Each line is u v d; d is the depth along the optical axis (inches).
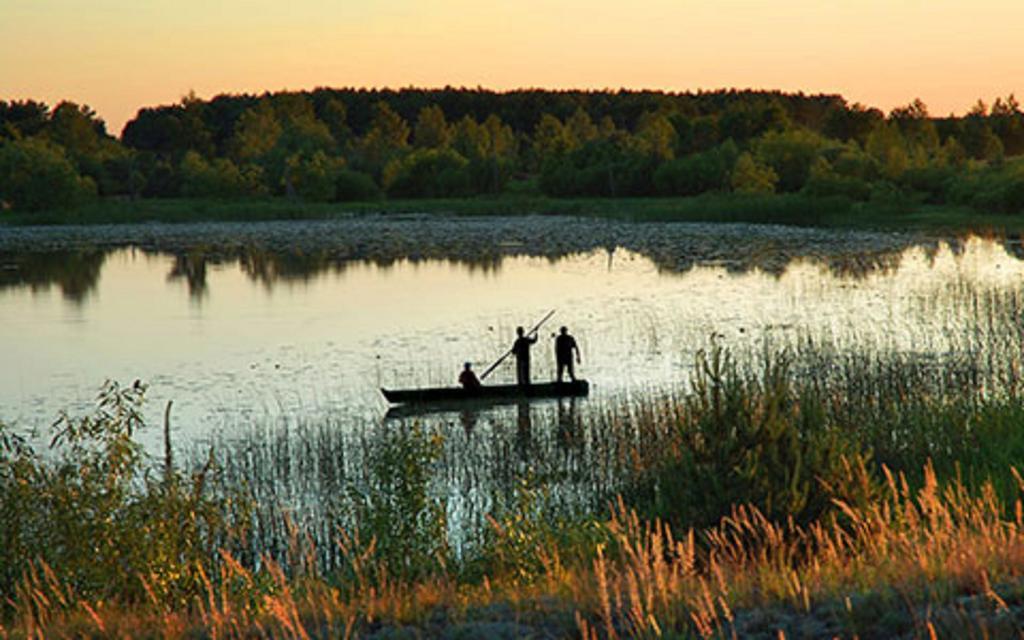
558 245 3139.8
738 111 7062.0
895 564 366.3
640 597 348.2
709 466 508.7
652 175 5531.5
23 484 481.4
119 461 505.0
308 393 1229.7
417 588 402.0
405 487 551.8
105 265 2817.4
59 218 4734.3
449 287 2215.8
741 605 340.5
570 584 381.7
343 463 883.4
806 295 1877.5
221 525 539.2
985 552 349.4
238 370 1375.5
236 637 355.3
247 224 4451.3
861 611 316.2
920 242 2869.1
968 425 764.6
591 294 2026.3
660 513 523.8
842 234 3208.7
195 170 6417.3
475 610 364.2
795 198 4325.8
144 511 482.3
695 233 3400.6
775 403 517.3
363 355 1465.3
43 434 1036.5
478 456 891.4
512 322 1718.8
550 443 939.3
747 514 487.2
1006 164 4579.2
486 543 537.0
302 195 5994.1
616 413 968.3
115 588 457.1
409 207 5226.4
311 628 357.4
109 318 1876.2
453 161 6225.4
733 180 4972.9
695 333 1521.9
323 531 692.7
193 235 3900.1
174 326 1771.7
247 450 908.0
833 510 470.0
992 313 1487.5
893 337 1353.3
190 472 852.0
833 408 898.1
